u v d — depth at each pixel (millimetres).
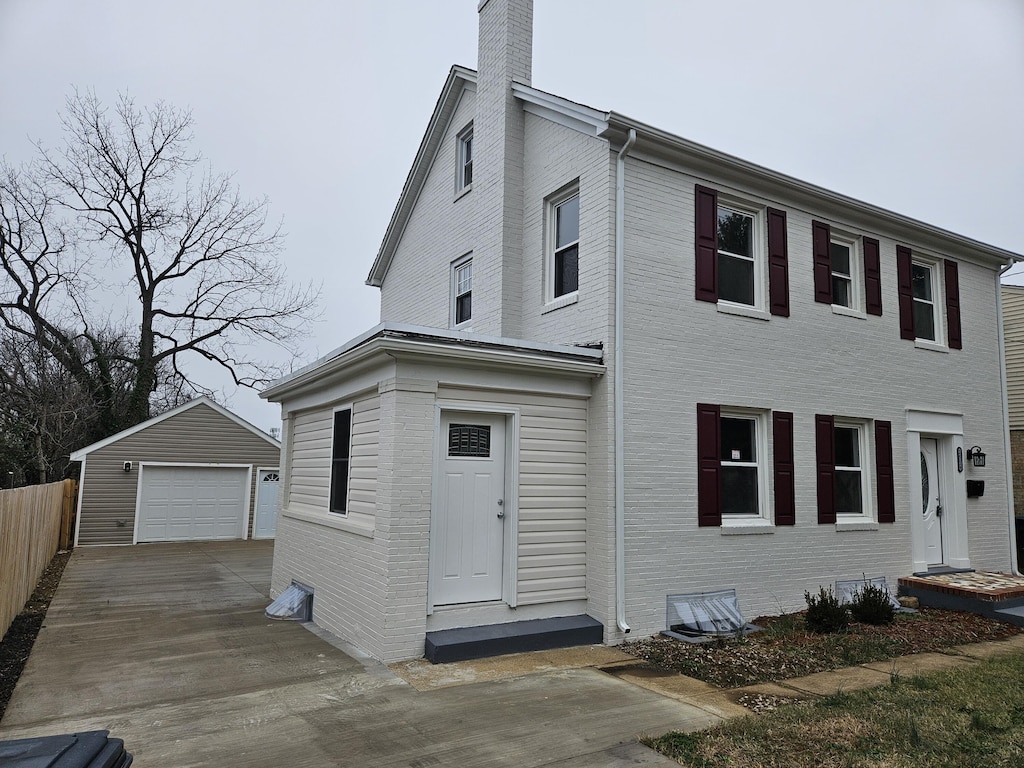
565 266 9555
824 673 6680
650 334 8492
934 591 10227
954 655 7566
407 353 6938
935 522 11750
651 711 5426
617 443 8023
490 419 7820
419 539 6953
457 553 7422
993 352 12984
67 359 25672
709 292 9078
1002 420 12883
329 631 8234
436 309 12898
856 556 10156
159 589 11750
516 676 6344
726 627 8281
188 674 6359
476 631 7188
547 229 9867
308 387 9789
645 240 8602
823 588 9672
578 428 8297
